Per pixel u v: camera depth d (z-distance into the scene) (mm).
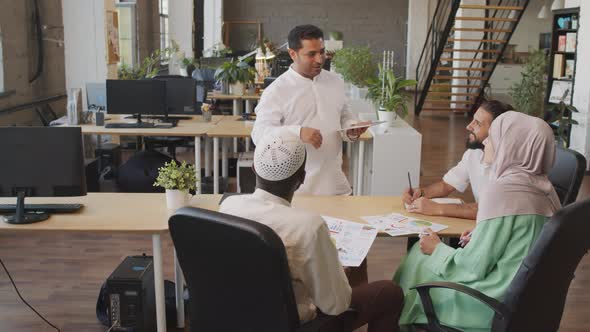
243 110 8570
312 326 1844
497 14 14445
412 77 16750
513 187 2164
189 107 5867
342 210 2924
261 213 1878
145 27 10586
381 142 5199
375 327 2287
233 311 1862
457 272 2275
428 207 2848
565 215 1790
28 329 3184
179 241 1852
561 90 7977
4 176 2660
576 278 4000
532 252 1842
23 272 3961
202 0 13414
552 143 2182
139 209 2871
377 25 16953
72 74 7348
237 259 1745
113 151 6527
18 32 6090
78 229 2555
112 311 2879
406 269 2506
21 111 6090
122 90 5438
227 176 6121
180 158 7570
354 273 2896
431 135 10086
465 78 12414
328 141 3191
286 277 1715
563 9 7852
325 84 3219
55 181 2678
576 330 3270
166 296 3236
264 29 16859
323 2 16812
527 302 1898
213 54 10914
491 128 2262
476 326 2182
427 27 16594
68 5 7211
